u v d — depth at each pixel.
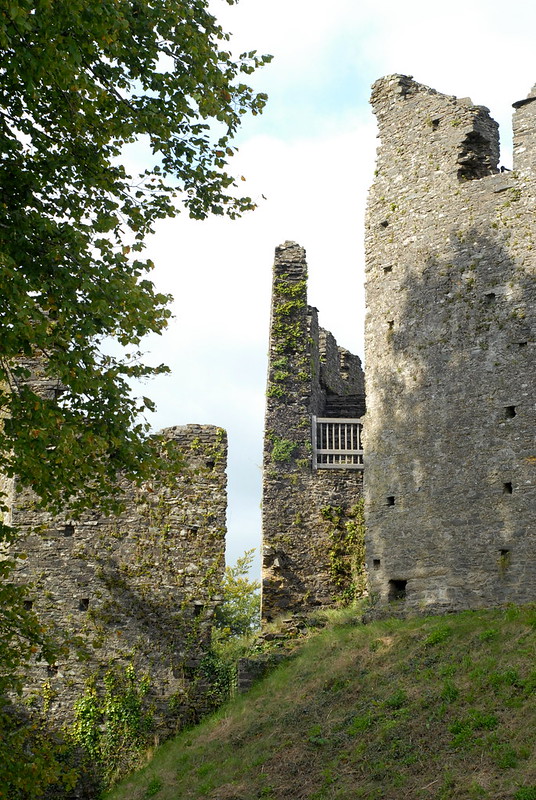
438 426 27.00
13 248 15.87
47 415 15.40
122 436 16.80
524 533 24.86
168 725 26.14
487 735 19.19
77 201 17.73
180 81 18.38
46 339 15.73
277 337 32.22
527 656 21.25
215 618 27.28
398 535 27.12
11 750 16.45
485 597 25.09
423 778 18.80
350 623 27.08
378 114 30.66
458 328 27.22
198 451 28.36
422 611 26.03
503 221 27.12
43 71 15.38
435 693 21.19
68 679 26.50
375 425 28.38
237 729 23.39
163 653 26.78
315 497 30.41
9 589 16.72
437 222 28.36
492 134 28.84
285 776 20.55
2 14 14.52
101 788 25.33
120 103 18.12
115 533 27.64
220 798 20.41
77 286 15.94
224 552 27.62
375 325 29.08
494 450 25.84
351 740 20.94
